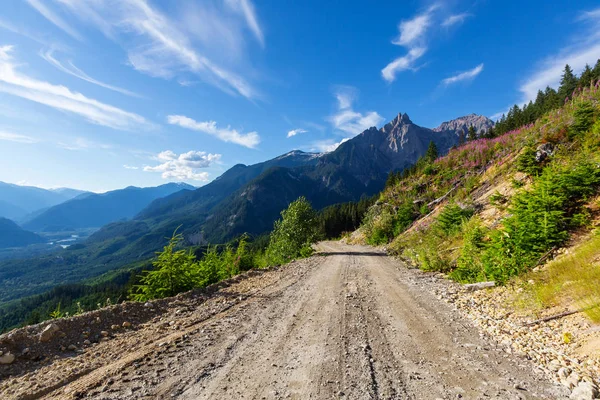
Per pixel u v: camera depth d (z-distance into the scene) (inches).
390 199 1307.8
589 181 319.6
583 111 529.3
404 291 339.6
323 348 185.3
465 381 142.2
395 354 175.0
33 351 169.8
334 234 3152.1
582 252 251.1
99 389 135.7
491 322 218.5
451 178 1054.4
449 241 586.2
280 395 133.8
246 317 249.3
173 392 135.0
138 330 219.5
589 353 150.5
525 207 342.0
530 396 127.1
